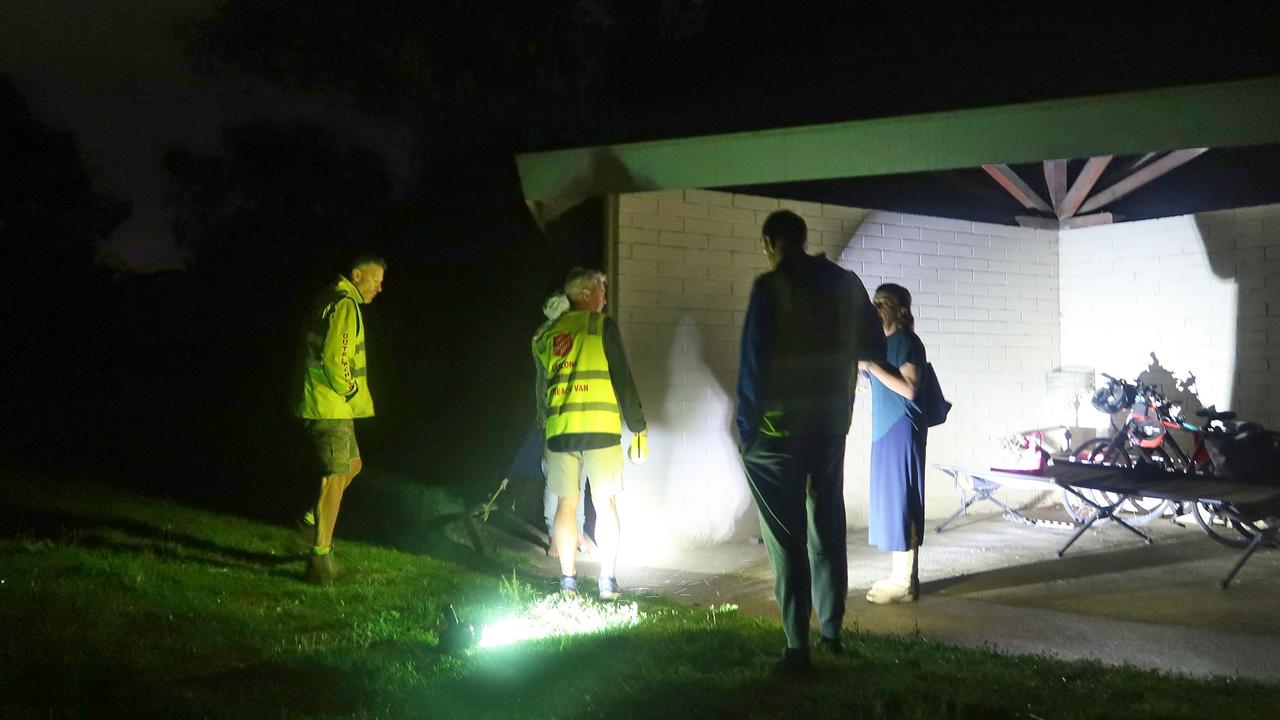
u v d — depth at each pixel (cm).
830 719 402
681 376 870
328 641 521
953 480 995
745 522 895
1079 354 1055
